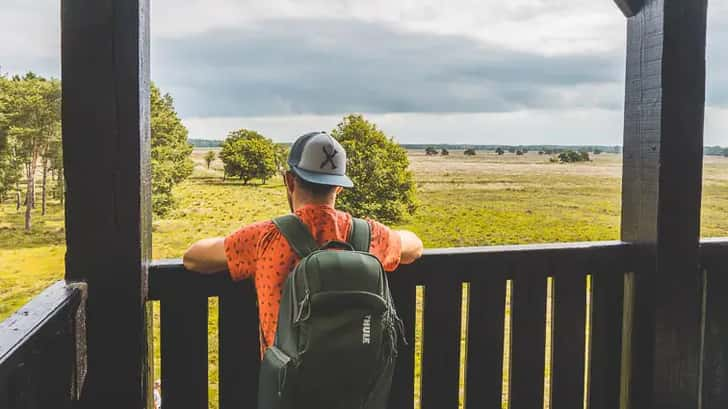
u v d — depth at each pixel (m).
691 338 2.34
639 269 2.35
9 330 1.18
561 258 2.29
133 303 1.71
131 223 1.69
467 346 2.23
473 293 2.21
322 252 1.48
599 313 2.37
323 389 1.39
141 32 1.68
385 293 1.48
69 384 1.53
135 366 1.73
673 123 2.24
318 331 1.38
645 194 2.32
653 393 2.33
